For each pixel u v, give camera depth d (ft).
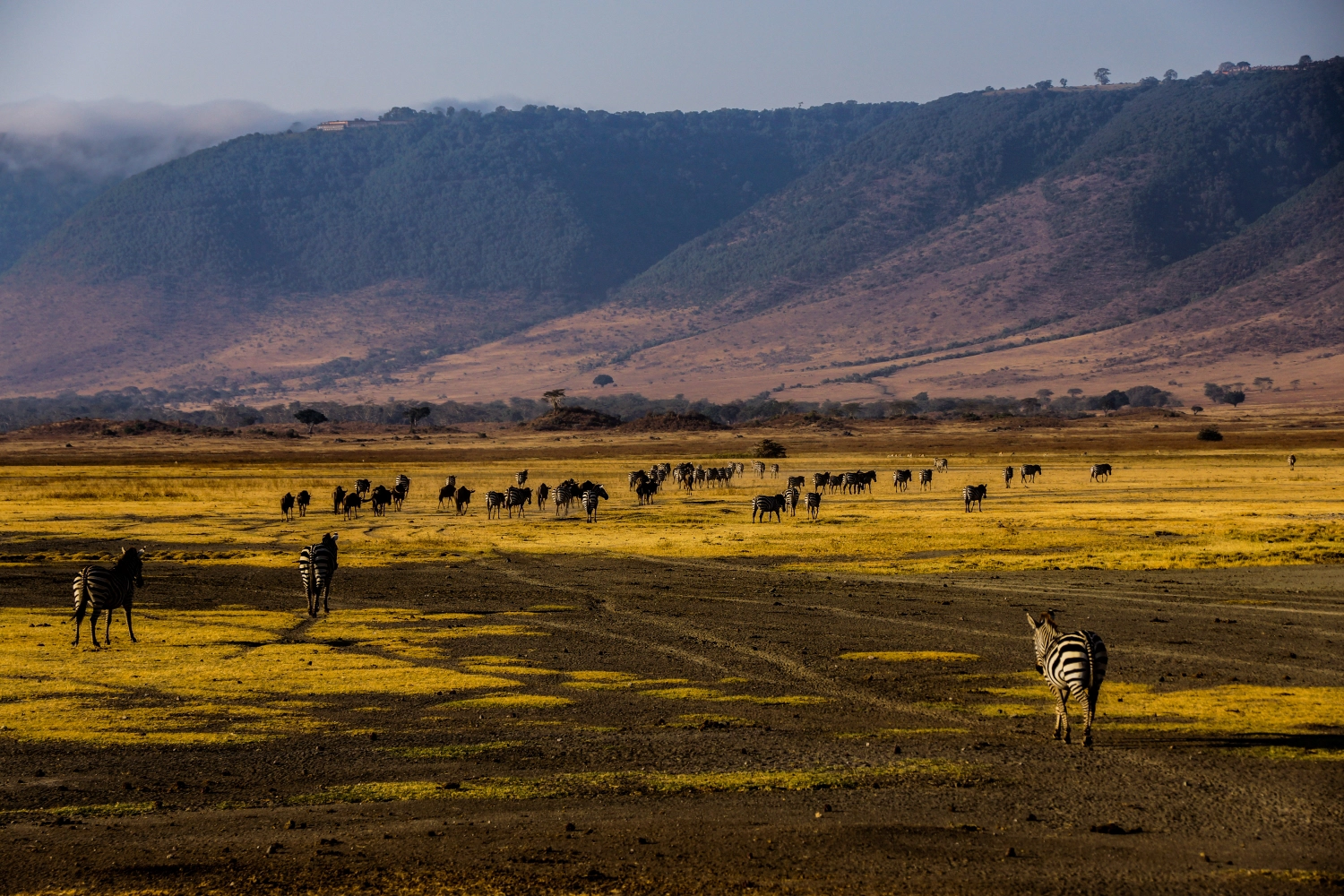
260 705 105.50
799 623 152.46
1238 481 453.99
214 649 134.00
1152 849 69.97
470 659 127.85
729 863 67.92
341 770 85.87
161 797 79.51
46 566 219.61
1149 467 569.64
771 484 497.87
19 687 112.27
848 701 107.04
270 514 347.77
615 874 66.23
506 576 205.98
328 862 68.08
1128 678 115.75
